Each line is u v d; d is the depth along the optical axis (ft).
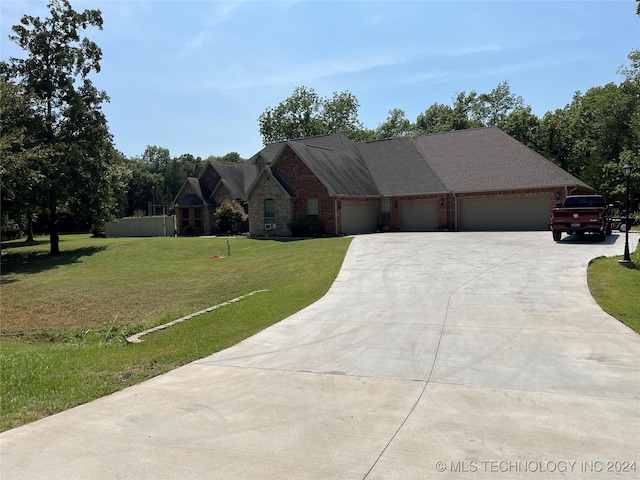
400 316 29.60
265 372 20.06
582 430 13.70
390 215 107.04
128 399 17.30
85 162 92.84
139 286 58.13
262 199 103.60
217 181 133.69
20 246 115.75
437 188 99.86
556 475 11.37
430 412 15.30
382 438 13.53
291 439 13.66
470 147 109.29
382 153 119.14
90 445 13.60
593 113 143.95
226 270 64.28
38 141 86.94
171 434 14.20
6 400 17.65
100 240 125.08
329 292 38.88
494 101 186.29
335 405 16.15
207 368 20.94
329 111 193.16
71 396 17.79
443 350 22.34
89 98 95.25
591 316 28.04
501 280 39.81
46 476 11.93
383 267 49.62
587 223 63.26
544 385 17.49
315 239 88.12
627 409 15.14
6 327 44.78
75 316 47.14
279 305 35.50
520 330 25.50
